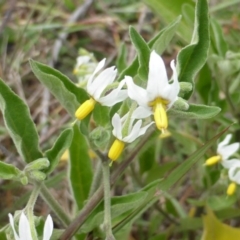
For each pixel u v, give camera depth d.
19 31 0.33
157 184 0.18
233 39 0.32
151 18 0.36
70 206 0.27
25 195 0.25
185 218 0.24
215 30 0.23
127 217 0.17
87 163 0.19
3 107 0.15
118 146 0.15
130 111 0.15
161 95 0.14
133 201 0.16
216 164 0.23
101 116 0.16
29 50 0.34
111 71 0.15
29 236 0.14
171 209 0.25
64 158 0.26
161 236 0.24
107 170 0.16
